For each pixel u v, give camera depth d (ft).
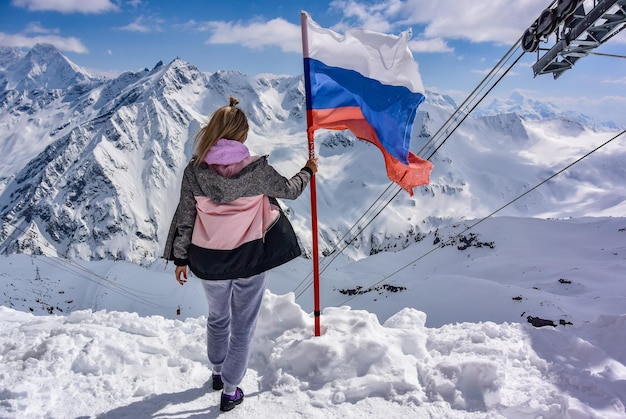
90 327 15.14
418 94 14.34
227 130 9.36
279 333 14.33
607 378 11.63
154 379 12.29
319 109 14.06
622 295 112.98
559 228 262.26
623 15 26.43
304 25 13.73
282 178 10.05
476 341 13.58
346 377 11.85
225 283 10.12
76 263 307.17
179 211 9.89
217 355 11.31
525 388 11.20
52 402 10.96
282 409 11.00
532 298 123.24
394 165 15.01
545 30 29.45
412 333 13.93
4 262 293.23
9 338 14.92
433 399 10.98
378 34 13.91
